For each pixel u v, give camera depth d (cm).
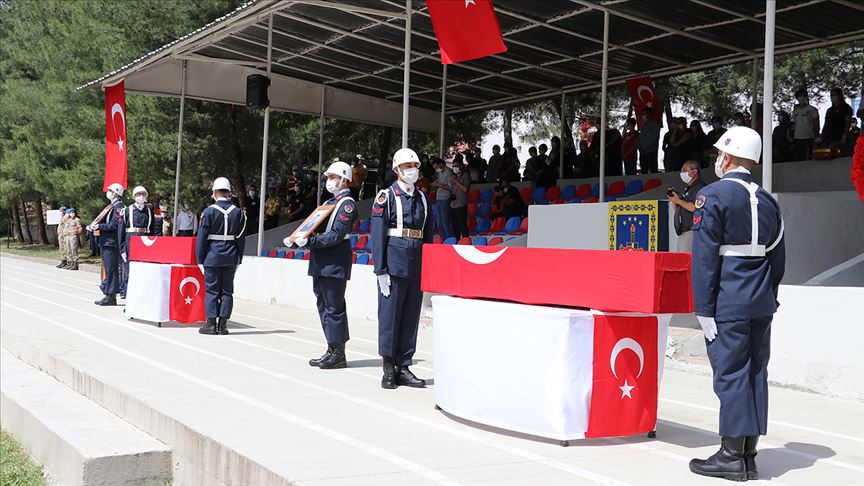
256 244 2580
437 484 482
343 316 932
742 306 509
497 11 1691
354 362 979
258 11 1566
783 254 530
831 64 2720
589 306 582
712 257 514
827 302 845
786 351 882
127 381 809
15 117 3759
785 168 1630
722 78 2886
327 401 735
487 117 3341
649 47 1880
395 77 2330
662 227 1171
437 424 649
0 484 682
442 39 1259
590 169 2184
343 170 912
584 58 2009
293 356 1015
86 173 3006
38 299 1777
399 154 820
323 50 2098
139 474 642
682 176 1068
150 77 2144
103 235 1641
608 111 3075
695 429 657
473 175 2491
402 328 825
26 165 3556
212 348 1068
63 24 3388
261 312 1638
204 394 752
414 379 823
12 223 6197
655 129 1923
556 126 3394
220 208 1198
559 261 599
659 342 618
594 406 584
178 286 1275
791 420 719
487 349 626
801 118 1677
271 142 3106
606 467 530
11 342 1159
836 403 805
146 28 2652
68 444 666
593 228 1297
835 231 1209
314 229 898
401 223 808
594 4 1595
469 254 661
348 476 495
